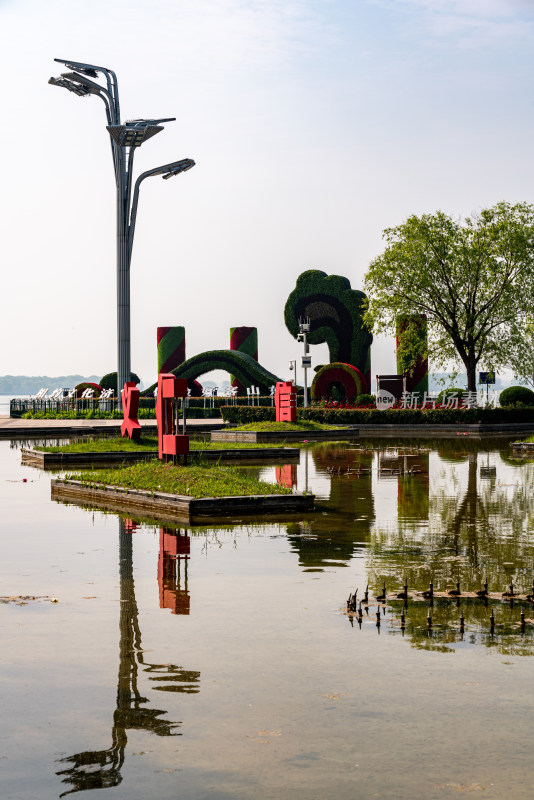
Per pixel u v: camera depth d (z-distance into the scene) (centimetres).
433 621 882
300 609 929
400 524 1482
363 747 593
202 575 1094
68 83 5081
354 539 1340
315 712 650
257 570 1120
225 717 642
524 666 746
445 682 709
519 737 607
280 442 3781
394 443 3706
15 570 1130
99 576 1094
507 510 1645
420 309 5231
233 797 529
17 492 1988
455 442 3794
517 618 892
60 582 1062
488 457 2927
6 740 608
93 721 638
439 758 577
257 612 918
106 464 2731
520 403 5297
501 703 666
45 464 2745
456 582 1048
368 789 536
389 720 636
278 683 709
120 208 5500
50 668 746
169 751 589
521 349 5128
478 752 585
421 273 5091
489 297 5153
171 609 932
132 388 3103
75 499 1855
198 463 2058
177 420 2112
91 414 5762
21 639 826
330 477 2256
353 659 765
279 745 596
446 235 5134
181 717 643
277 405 4309
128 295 5650
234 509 1623
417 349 5269
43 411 6134
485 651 786
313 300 5919
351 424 4991
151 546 1292
